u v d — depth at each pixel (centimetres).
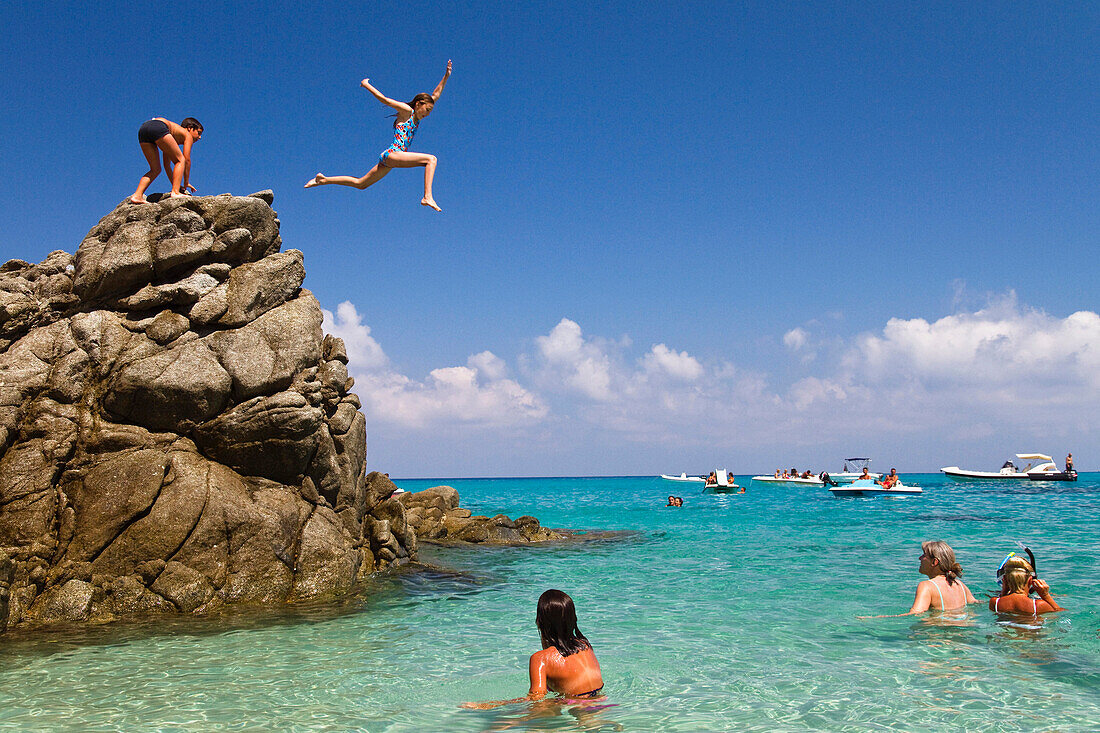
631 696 659
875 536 2181
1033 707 609
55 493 1095
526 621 1038
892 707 616
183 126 1405
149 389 1163
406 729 584
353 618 1052
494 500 5909
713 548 1944
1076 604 1017
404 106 788
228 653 845
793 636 898
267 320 1301
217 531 1127
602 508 4247
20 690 699
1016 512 3114
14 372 1139
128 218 1274
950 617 958
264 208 1373
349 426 1430
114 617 1026
